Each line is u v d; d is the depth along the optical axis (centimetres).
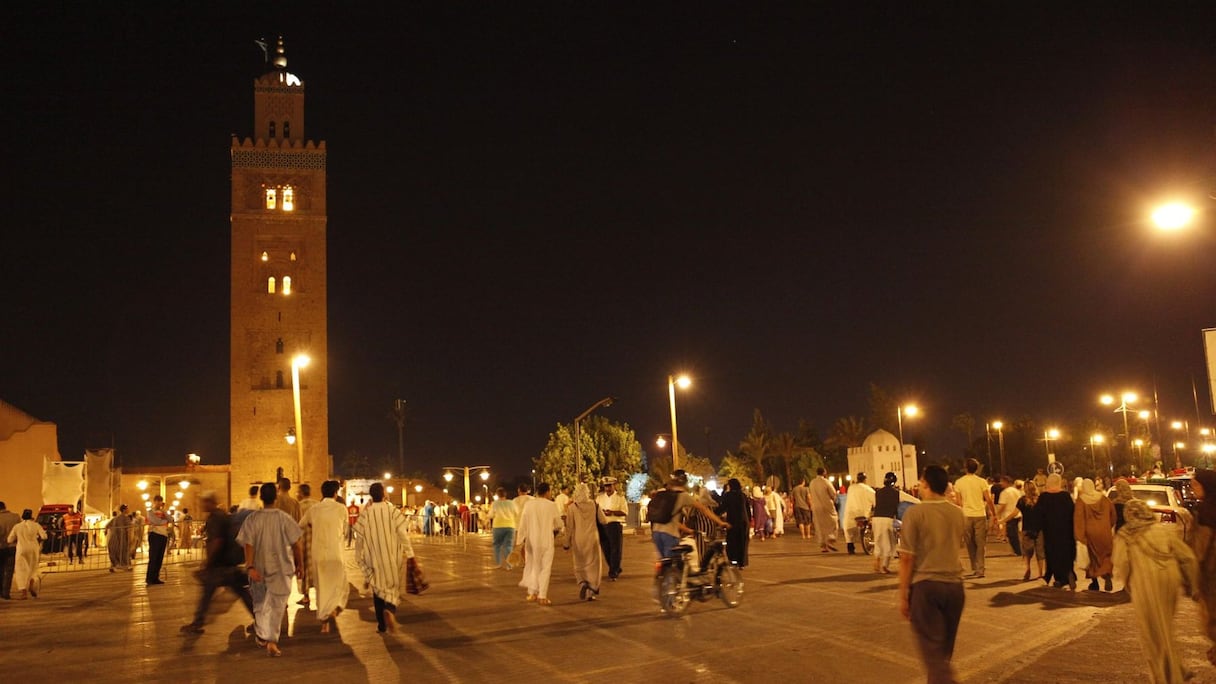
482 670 1009
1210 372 1705
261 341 7500
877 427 10825
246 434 7362
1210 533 956
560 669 1005
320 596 1288
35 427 4631
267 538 1148
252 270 7575
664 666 1006
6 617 1592
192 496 8312
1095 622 1245
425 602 1598
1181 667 881
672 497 1463
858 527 2395
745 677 943
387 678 978
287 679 985
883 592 1575
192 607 1662
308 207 7731
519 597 1647
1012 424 9819
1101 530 1553
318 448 7406
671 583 1370
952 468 9444
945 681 745
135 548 3127
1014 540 2219
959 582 764
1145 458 8538
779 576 1847
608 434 7819
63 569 2930
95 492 5878
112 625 1440
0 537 1917
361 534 1284
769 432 10044
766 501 3331
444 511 5084
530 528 1548
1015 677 925
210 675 1017
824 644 1107
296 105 7956
